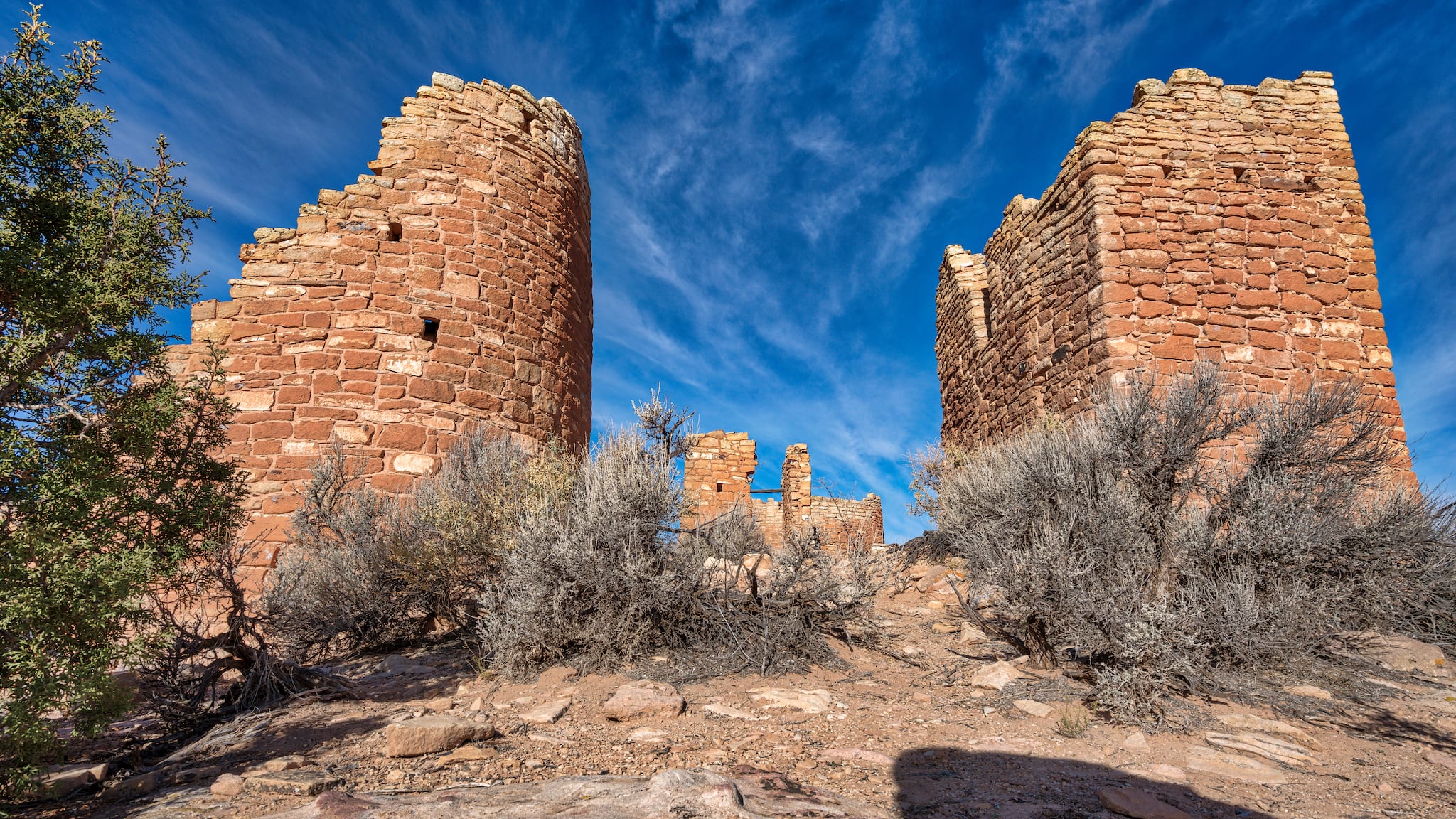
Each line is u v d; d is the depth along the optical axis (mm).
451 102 11961
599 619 5562
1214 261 10266
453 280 11164
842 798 2936
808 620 5988
